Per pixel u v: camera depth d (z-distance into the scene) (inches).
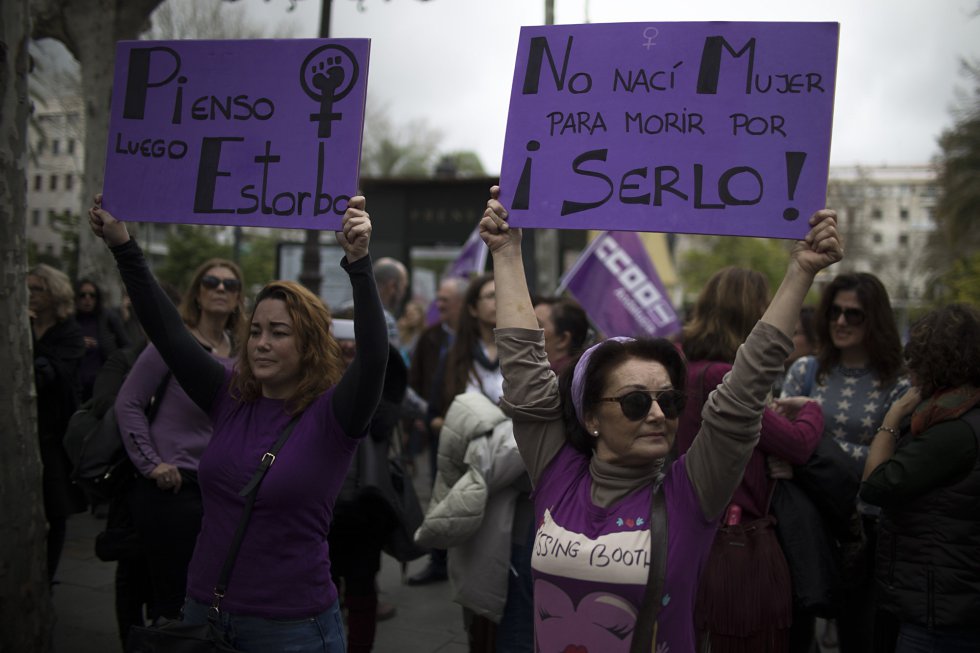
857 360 135.1
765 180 82.6
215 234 678.5
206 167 98.3
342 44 95.6
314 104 96.0
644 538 71.5
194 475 127.3
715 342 109.7
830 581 104.6
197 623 90.0
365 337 87.9
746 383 70.8
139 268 99.3
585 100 88.7
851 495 108.1
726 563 100.7
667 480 75.4
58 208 719.7
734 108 84.4
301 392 93.0
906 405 112.3
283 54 97.3
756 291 110.7
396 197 659.4
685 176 84.8
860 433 130.0
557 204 87.7
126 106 101.3
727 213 83.1
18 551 118.4
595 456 77.7
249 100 98.0
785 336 71.2
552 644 74.0
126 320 315.3
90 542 230.7
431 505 131.0
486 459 117.3
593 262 283.9
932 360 99.8
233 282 140.9
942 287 807.7
